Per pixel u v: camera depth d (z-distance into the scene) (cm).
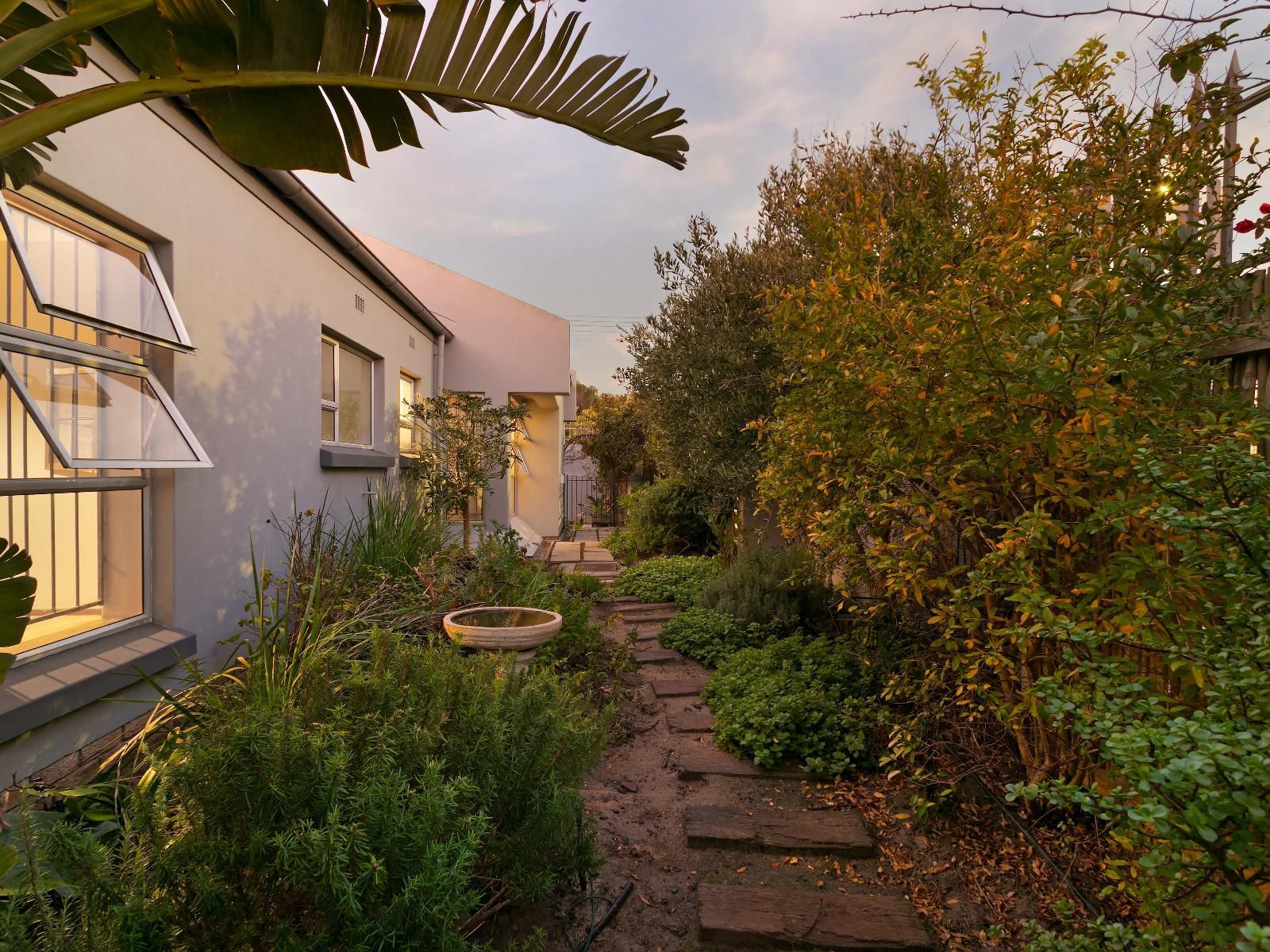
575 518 2236
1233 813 113
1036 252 268
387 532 608
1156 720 145
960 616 273
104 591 341
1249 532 150
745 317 750
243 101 188
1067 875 262
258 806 181
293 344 529
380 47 182
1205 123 306
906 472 292
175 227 377
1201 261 257
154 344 363
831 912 265
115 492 346
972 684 282
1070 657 204
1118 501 196
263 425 479
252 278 464
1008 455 262
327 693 242
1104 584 215
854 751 368
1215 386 301
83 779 291
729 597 632
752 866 299
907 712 385
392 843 179
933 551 331
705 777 376
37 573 305
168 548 372
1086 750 270
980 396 258
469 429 871
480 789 221
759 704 409
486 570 590
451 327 1081
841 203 518
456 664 273
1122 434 228
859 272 346
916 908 270
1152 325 234
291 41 175
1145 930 141
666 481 1138
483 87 192
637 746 418
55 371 299
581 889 276
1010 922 257
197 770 183
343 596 451
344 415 694
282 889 178
